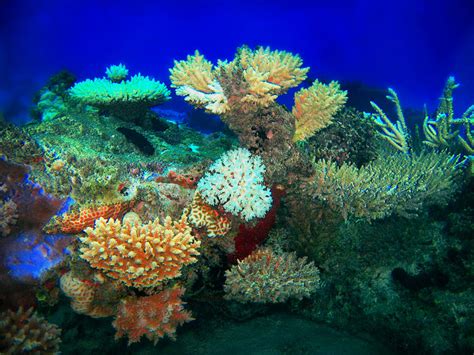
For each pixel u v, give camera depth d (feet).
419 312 2.88
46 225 2.46
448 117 4.08
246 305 3.10
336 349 2.92
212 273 2.93
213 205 2.68
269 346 2.94
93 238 2.30
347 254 3.18
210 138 5.29
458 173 3.38
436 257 2.98
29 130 3.47
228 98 2.87
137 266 2.27
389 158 3.69
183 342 3.00
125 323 2.38
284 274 2.70
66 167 2.66
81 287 2.39
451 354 2.65
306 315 3.27
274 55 2.97
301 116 3.21
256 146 3.07
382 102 10.78
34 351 2.18
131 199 2.58
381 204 2.92
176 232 2.48
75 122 3.80
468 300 2.71
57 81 5.23
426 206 3.26
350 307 3.15
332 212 3.13
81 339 2.84
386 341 3.01
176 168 3.20
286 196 3.17
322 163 3.15
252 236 2.85
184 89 2.90
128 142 3.81
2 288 2.44
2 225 2.39
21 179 2.51
